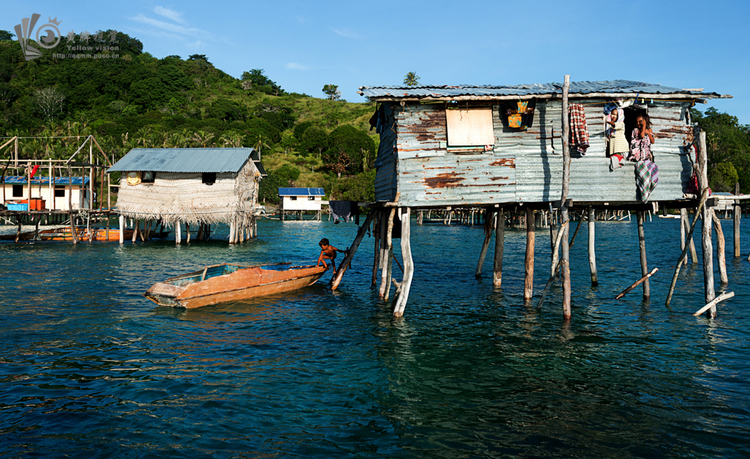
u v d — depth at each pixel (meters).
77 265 22.22
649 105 12.60
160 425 6.68
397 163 12.48
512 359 9.69
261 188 91.12
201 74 168.50
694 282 18.39
